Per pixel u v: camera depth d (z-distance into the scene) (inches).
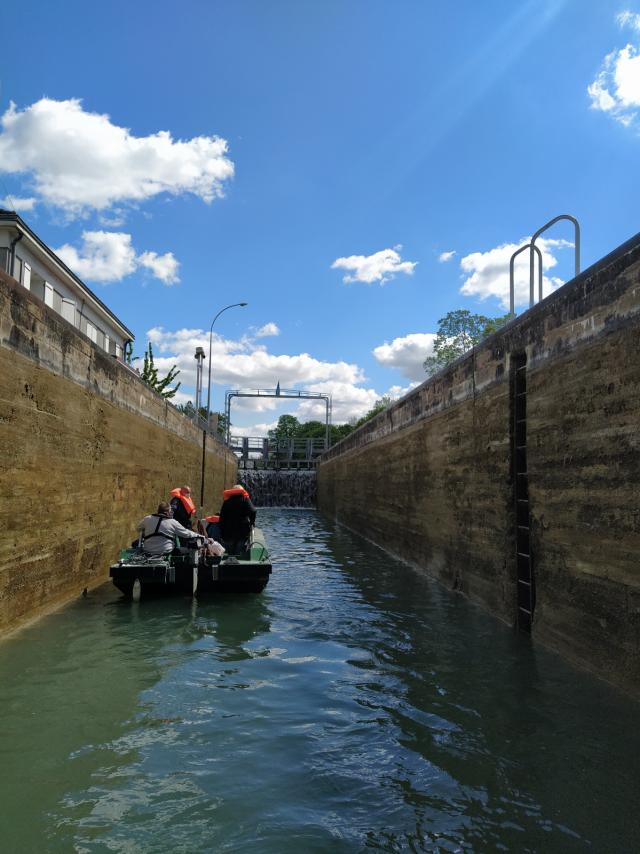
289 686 225.0
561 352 261.9
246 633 301.7
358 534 881.5
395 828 133.9
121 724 188.2
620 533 213.5
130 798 145.0
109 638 286.4
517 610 307.1
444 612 352.5
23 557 294.5
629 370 210.2
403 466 593.6
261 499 1748.3
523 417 310.7
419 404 533.3
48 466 323.3
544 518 277.0
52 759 164.4
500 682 228.5
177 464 759.1
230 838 129.6
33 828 132.2
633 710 198.2
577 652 244.7
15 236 582.9
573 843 128.1
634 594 204.8
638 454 203.6
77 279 735.7
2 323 265.3
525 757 167.0
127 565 363.6
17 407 282.5
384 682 229.6
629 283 211.5
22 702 204.7
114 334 964.0
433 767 161.9
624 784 152.6
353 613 349.1
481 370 367.9
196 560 380.2
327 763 164.1
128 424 498.9
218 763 163.5
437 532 465.4
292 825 134.6
